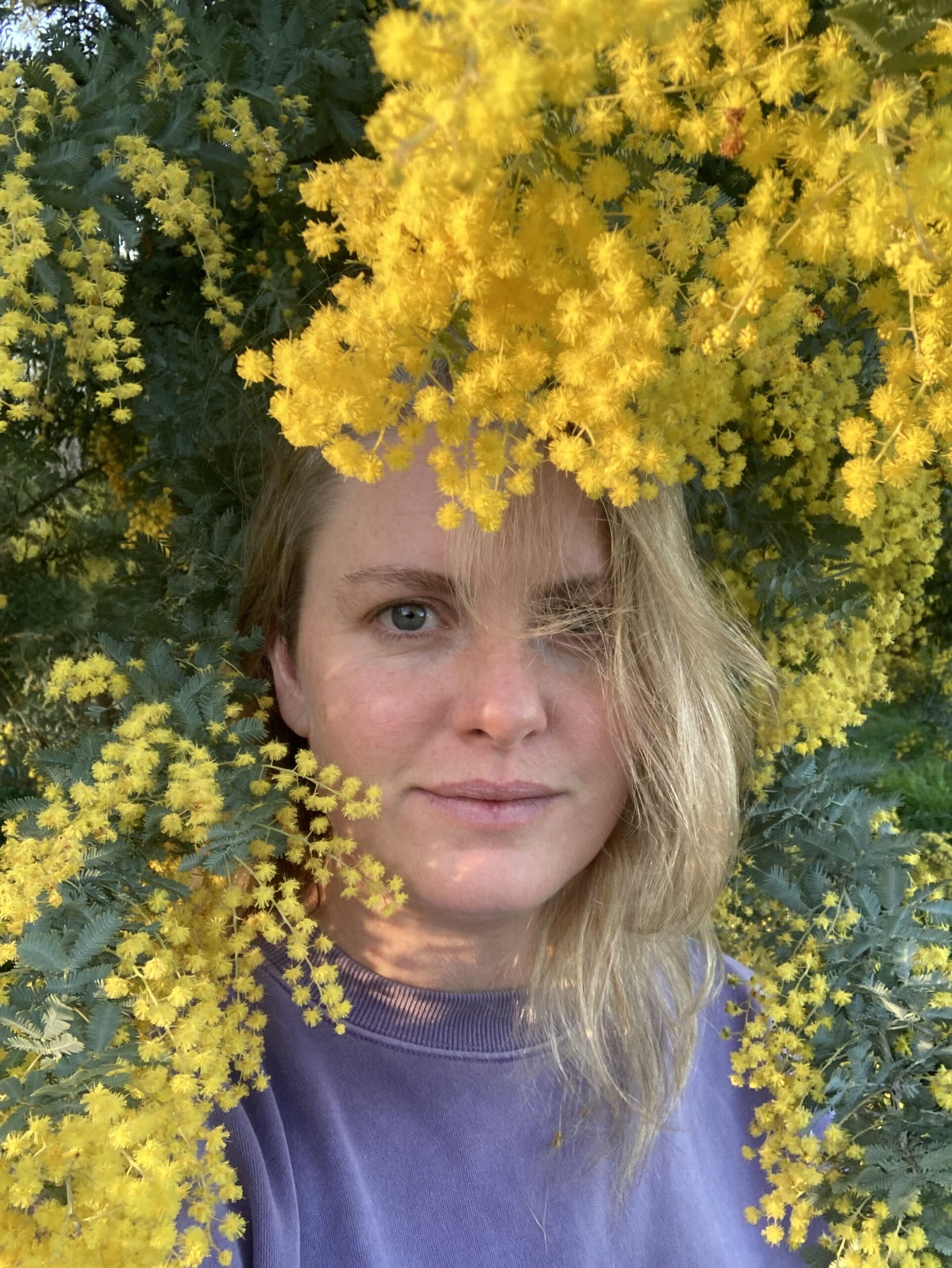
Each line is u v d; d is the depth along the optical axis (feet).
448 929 3.36
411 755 2.94
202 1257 2.13
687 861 3.46
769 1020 3.46
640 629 3.07
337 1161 3.05
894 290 2.03
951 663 8.61
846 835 3.84
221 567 3.54
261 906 2.69
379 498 2.83
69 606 5.18
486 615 2.85
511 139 1.53
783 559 3.75
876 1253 2.90
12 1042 2.14
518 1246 3.27
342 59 3.36
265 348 3.62
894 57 1.60
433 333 2.03
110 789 2.51
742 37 1.63
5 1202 1.97
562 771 3.05
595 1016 3.60
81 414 4.65
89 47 3.67
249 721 2.86
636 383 1.81
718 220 2.72
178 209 3.12
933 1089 3.15
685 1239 3.71
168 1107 2.20
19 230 2.73
